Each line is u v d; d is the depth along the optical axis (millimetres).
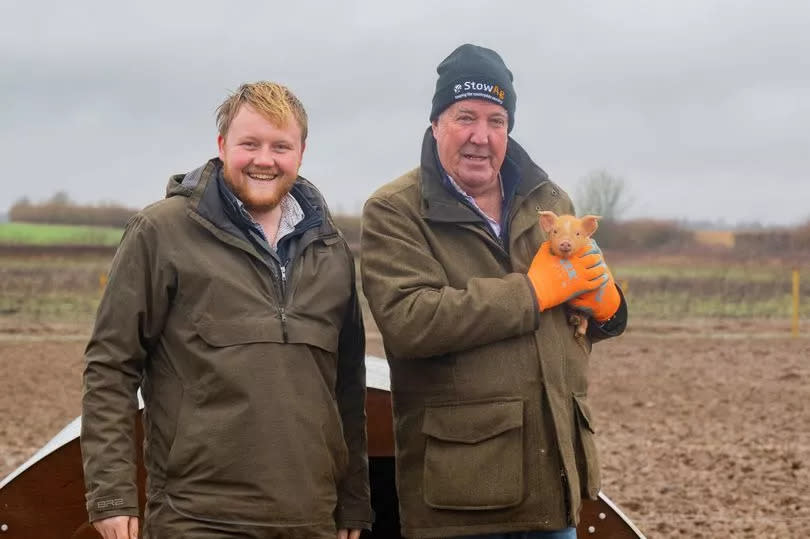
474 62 4406
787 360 20109
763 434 13031
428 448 4289
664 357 20547
